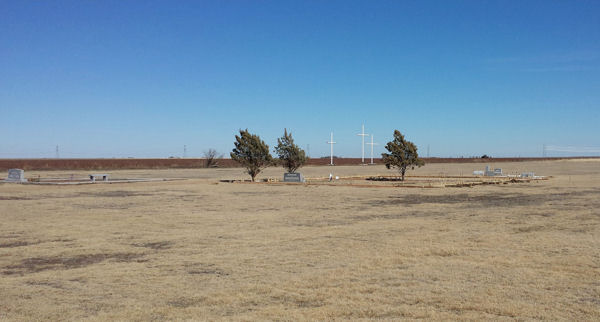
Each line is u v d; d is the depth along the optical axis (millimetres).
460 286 8727
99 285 9094
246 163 47719
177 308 7613
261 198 28922
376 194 31531
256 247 12930
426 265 10477
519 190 33844
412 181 47281
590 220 17672
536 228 15789
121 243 13734
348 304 7727
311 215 20328
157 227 16922
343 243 13320
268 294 8359
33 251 12586
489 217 18859
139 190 35594
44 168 88438
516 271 9836
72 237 14812
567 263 10523
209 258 11539
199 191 34656
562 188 35500
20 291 8703
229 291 8570
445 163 135250
